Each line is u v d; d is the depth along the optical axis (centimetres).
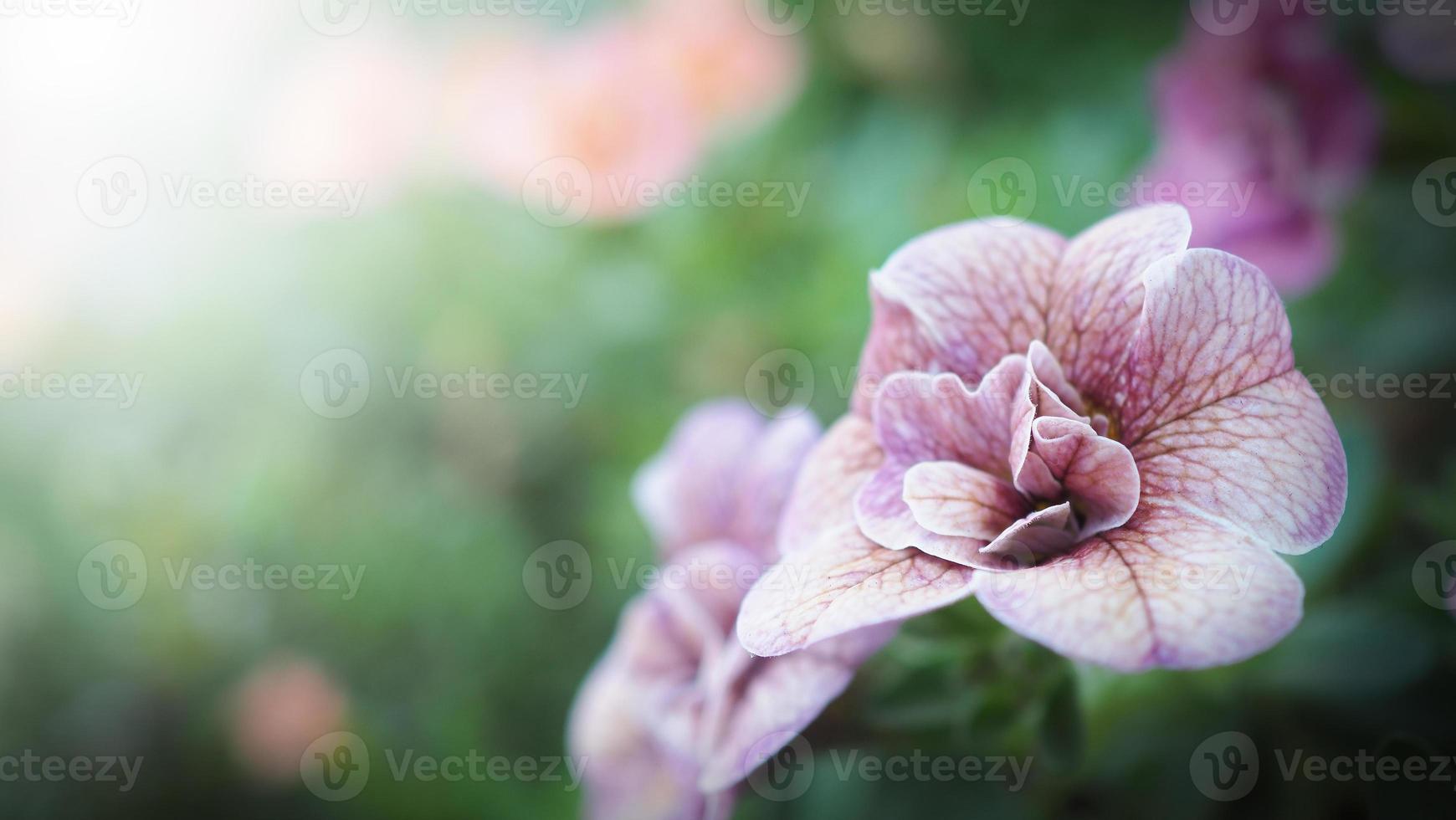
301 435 35
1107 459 16
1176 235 16
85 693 34
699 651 18
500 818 31
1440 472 23
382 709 33
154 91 40
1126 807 19
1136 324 16
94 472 36
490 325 35
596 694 20
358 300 36
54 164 39
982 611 18
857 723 18
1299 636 19
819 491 17
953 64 39
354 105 35
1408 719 19
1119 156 34
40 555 35
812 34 39
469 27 40
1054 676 18
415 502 35
